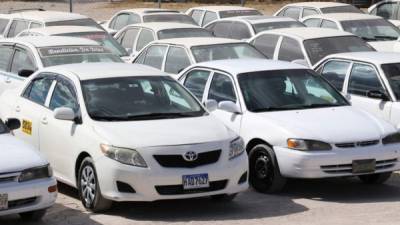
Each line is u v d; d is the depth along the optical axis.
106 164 29.73
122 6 142.38
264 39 55.94
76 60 46.09
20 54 47.31
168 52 50.75
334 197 33.78
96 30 60.69
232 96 36.78
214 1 146.50
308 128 33.38
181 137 30.08
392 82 40.16
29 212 28.91
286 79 37.44
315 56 51.94
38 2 151.38
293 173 32.94
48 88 35.25
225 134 30.89
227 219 29.95
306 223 28.98
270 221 29.50
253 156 34.69
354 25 66.88
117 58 47.53
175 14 79.31
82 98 32.56
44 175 27.73
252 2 147.88
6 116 37.06
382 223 28.64
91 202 30.91
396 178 37.81
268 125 34.06
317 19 69.06
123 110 32.25
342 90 42.12
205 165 29.84
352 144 32.94
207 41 50.62
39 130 34.53
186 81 40.19
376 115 39.56
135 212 31.28
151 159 29.34
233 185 30.47
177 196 29.50
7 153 27.83
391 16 81.69
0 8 139.38
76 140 31.72
